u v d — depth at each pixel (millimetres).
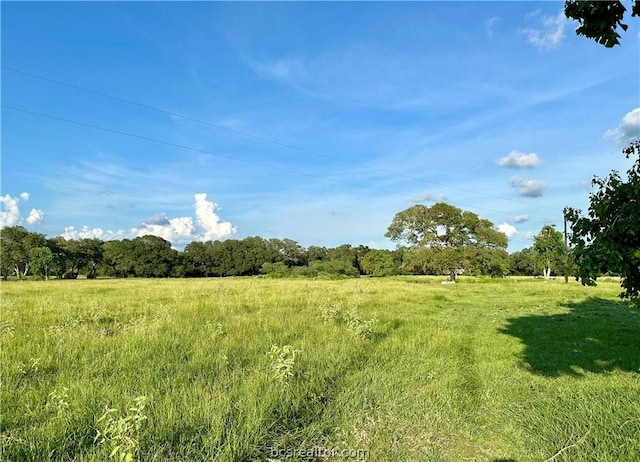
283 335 9750
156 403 5309
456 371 7551
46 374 6766
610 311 16719
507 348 9594
